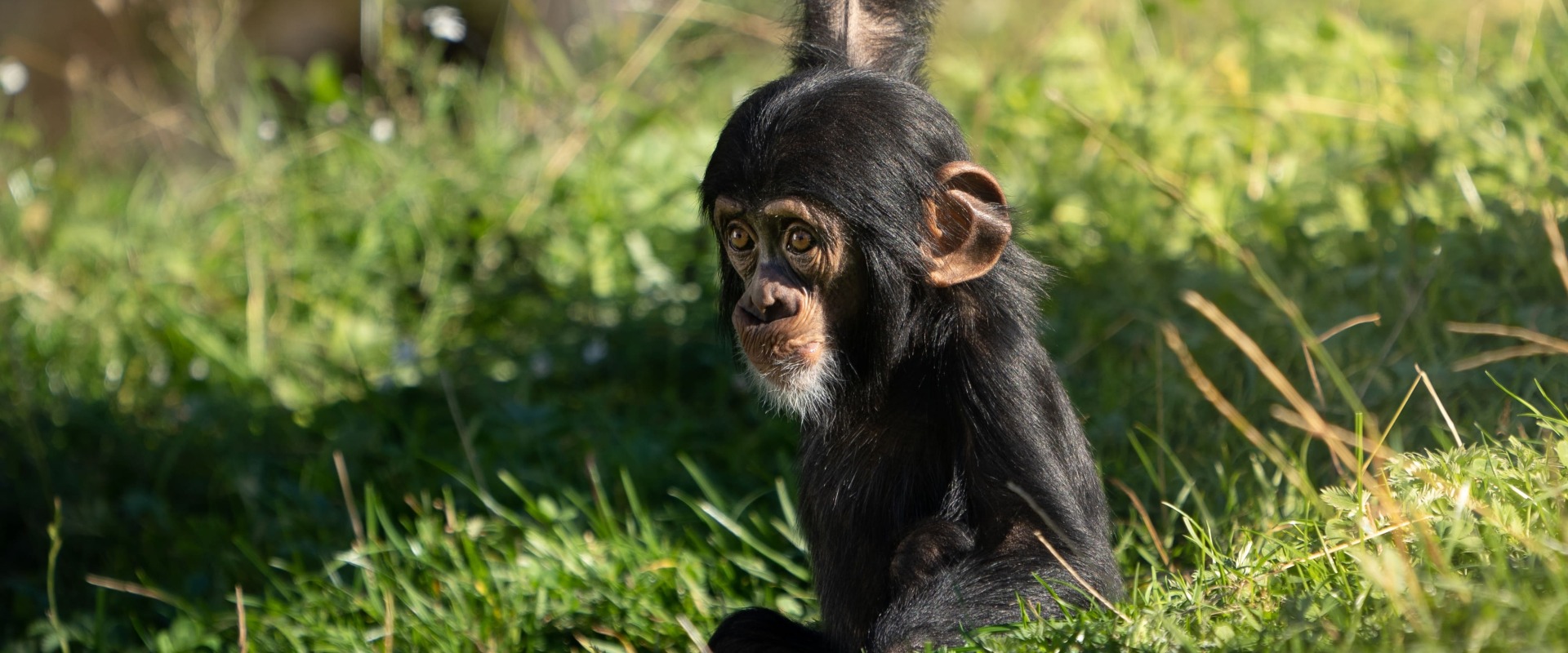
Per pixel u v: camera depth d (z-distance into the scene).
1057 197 18.20
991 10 30.16
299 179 22.11
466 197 21.17
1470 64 19.44
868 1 12.51
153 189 25.48
